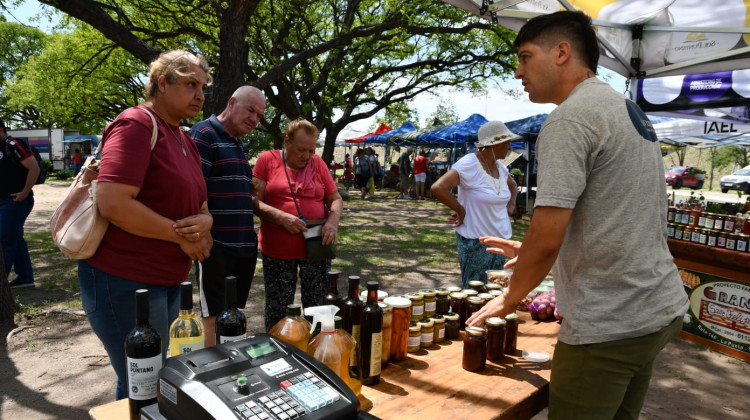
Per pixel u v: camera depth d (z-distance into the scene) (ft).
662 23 11.83
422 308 6.32
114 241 5.84
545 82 4.83
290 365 3.74
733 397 10.87
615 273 4.33
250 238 8.95
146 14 33.17
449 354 5.99
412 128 65.77
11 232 15.11
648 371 5.05
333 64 38.24
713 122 16.93
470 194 10.73
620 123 4.30
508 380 5.30
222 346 3.81
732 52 11.12
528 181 38.83
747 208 15.39
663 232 4.63
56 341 12.51
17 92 87.92
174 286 6.45
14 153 14.87
